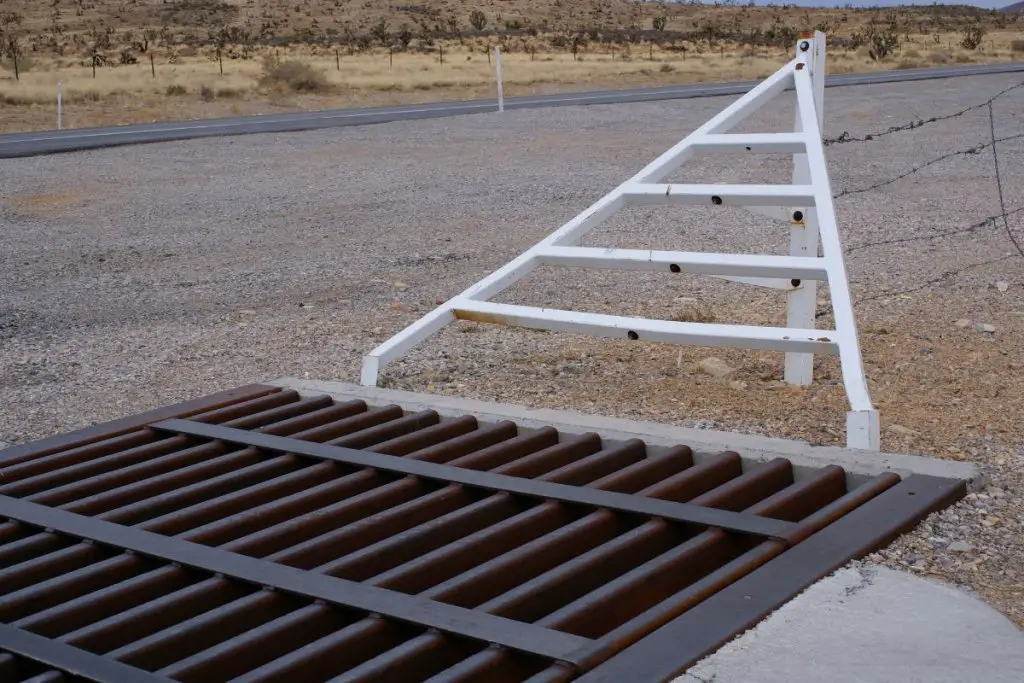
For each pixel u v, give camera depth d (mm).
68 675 2793
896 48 64562
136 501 4258
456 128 21672
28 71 48344
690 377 6332
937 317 7492
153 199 14719
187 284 9898
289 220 13031
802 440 4922
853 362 4746
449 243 11320
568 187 14438
